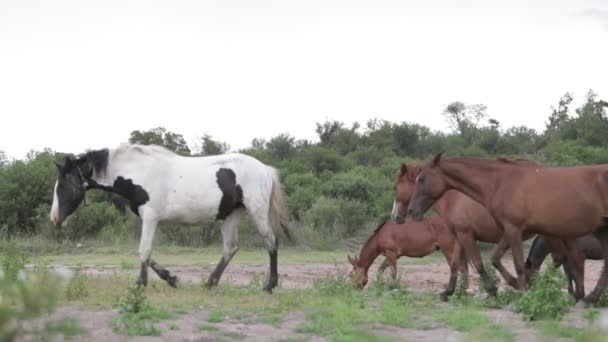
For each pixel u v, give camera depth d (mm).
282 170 36062
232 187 11773
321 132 55625
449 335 7977
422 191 10734
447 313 9281
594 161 38156
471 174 10484
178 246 22891
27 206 24562
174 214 11656
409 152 52750
